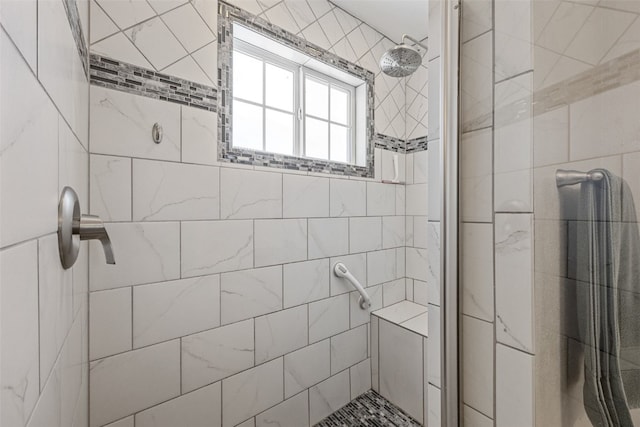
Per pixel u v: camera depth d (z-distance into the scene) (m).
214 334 1.19
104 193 0.95
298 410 1.46
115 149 0.97
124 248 0.99
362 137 1.84
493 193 0.56
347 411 1.63
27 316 0.28
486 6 0.56
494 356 0.57
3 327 0.22
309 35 1.55
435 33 0.73
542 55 0.46
